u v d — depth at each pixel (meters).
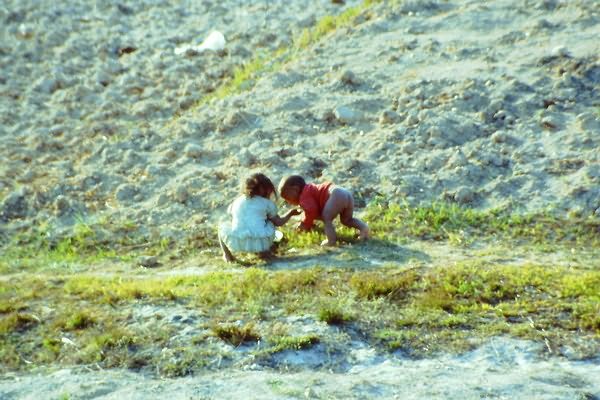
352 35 49.84
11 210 36.28
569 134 36.81
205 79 50.62
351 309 24.12
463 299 24.81
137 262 31.20
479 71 42.38
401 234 31.78
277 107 42.34
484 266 27.23
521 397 19.08
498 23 47.59
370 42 48.50
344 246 30.64
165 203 35.69
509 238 31.17
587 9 46.38
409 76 43.44
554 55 42.34
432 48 45.88
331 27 53.47
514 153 36.25
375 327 23.27
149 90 50.00
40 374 21.25
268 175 36.34
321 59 47.53
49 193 37.19
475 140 37.62
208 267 30.14
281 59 50.47
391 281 25.64
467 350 22.11
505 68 42.31
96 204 36.44
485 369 21.12
